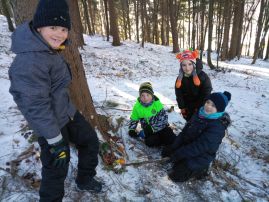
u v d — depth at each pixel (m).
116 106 5.37
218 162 3.84
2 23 19.73
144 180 3.09
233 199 3.11
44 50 1.78
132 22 34.31
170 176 3.23
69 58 3.03
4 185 2.69
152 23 31.38
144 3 25.28
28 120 1.87
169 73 13.22
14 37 1.77
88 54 13.95
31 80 1.73
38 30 1.79
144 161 3.39
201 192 3.12
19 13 2.88
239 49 22.33
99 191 2.76
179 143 3.49
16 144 3.26
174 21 20.05
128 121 4.51
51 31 1.76
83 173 2.60
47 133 1.84
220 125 3.16
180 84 3.85
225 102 3.09
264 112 6.89
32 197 2.59
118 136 3.94
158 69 13.97
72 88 3.12
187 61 3.68
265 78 13.93
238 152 4.30
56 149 1.93
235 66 18.48
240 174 3.77
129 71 11.80
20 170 2.91
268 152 4.53
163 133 3.95
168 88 8.60
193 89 3.85
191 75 3.80
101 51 15.84
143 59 15.68
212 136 3.11
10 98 4.83
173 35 20.17
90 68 11.04
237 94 8.71
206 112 3.17
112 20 18.58
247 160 4.14
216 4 21.69
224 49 20.92
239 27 22.14
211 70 15.20
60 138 1.93
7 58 9.84
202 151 3.13
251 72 15.93
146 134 3.96
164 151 3.66
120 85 8.34
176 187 3.12
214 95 3.10
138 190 2.94
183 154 3.21
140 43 22.70
